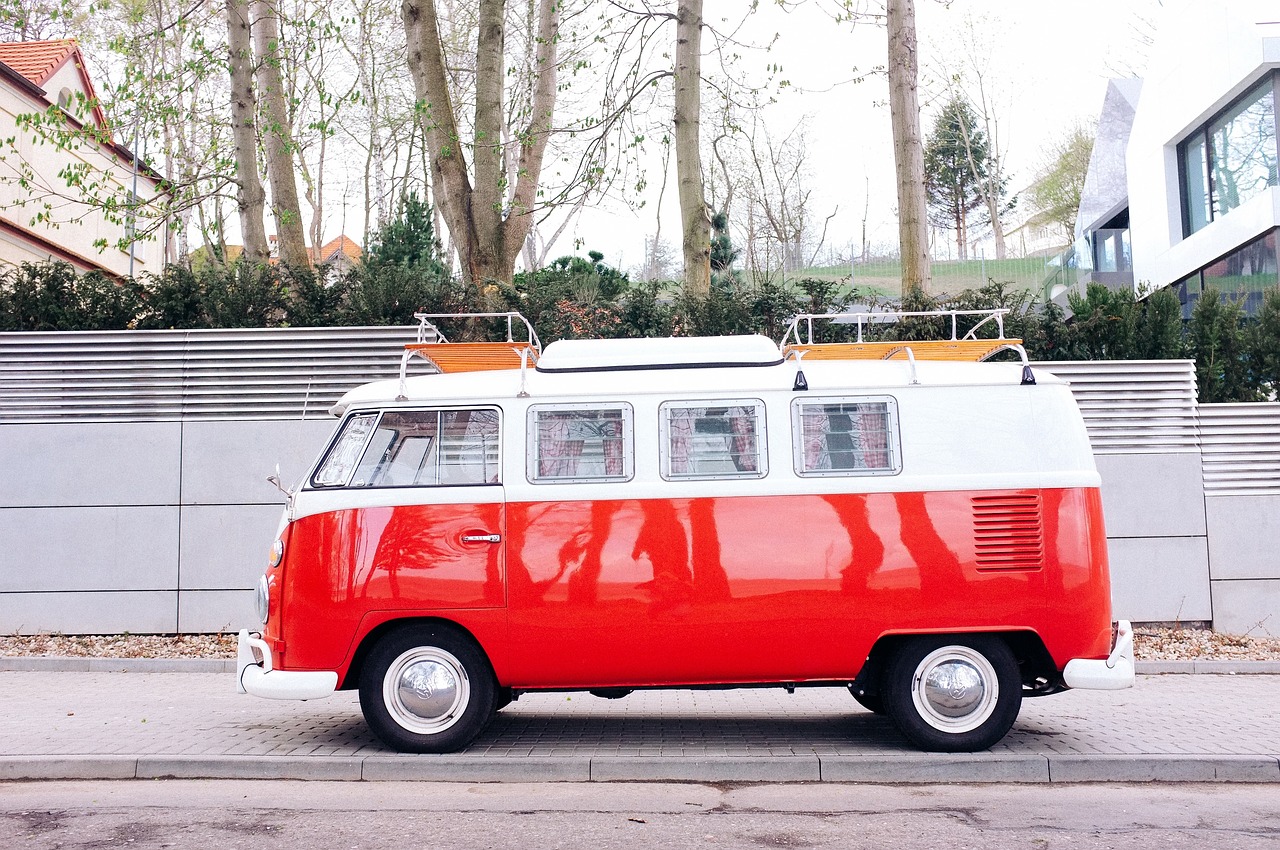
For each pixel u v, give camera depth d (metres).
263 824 5.64
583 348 7.42
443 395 7.21
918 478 7.03
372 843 5.27
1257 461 11.95
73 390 12.30
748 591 6.93
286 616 6.95
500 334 13.76
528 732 7.82
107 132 15.85
